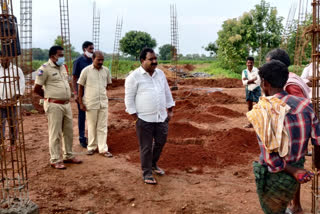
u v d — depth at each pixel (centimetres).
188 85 2031
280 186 241
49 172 486
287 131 230
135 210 374
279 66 240
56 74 484
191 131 703
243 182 452
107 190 423
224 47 3016
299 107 233
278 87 242
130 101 434
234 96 1392
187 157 547
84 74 554
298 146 233
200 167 511
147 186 438
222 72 2916
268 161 231
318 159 250
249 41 2888
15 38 305
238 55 2931
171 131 698
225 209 371
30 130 757
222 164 523
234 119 870
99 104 561
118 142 636
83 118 621
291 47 2588
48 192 414
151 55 423
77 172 487
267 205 259
